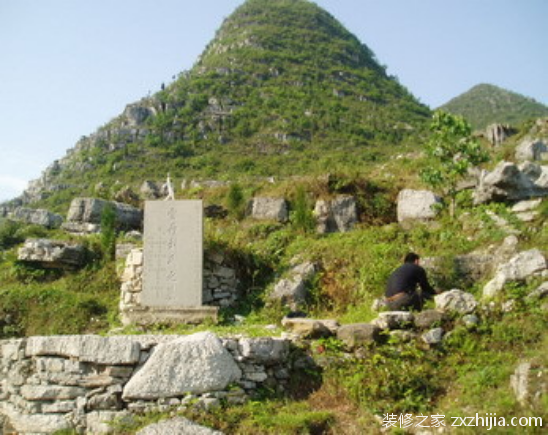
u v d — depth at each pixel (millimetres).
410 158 18703
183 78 108562
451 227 12031
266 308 10703
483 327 7305
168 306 10445
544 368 5961
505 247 10289
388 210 13883
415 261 9148
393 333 7223
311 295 10867
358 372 6785
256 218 14391
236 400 6477
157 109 95188
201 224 10828
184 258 10695
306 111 94500
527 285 8039
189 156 81438
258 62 112938
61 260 13477
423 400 6383
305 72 110125
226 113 94312
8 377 7219
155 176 74000
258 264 11828
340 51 122438
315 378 6945
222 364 6566
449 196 13500
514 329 7215
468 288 9812
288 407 6453
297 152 78562
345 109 96688
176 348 6539
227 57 115000
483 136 18766
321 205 13664
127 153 82562
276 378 6922
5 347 7391
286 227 13656
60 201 70312
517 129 18344
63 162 90438
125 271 11289
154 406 6391
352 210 13617
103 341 6727
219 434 5941
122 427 6246
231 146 83812
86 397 6602
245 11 136500
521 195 11930
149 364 6480
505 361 6719
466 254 10656
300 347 7223
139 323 10117
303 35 126375
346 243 12000
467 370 6723
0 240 18250
